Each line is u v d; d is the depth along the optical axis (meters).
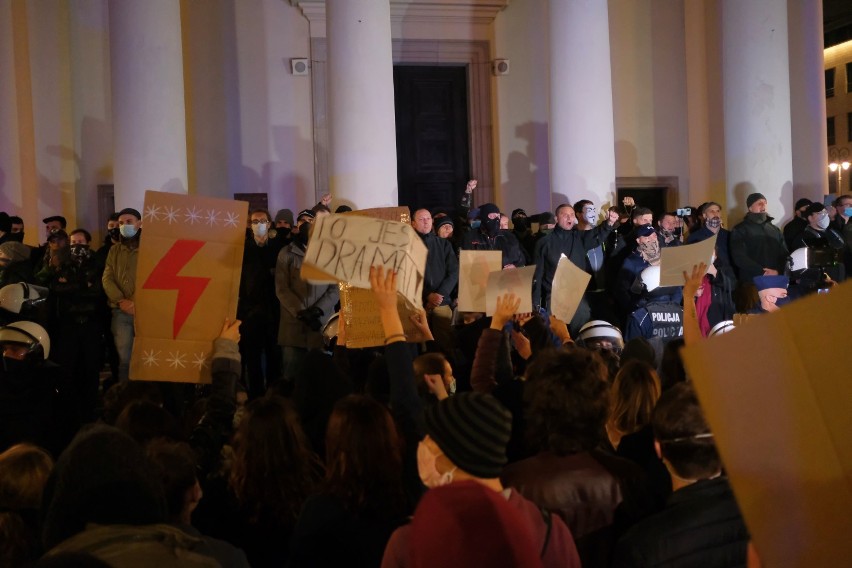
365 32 10.21
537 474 2.68
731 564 2.26
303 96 12.96
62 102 12.17
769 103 11.25
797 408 1.29
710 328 7.65
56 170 12.13
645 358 4.79
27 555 2.85
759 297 6.75
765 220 9.78
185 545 1.90
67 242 8.36
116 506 1.87
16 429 5.01
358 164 10.16
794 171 13.86
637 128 14.12
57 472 2.02
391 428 2.65
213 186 12.66
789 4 13.82
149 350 4.25
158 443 2.94
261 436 3.01
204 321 4.27
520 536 1.44
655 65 14.20
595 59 11.05
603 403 2.77
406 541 2.05
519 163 13.80
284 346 8.09
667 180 14.22
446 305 8.29
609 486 2.67
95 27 12.34
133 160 9.88
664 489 3.05
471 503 1.45
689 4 14.15
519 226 11.23
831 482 1.27
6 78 11.64
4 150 11.64
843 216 10.47
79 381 8.12
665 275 6.33
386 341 3.19
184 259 4.27
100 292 8.23
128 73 9.90
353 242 3.73
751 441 1.33
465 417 2.22
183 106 10.26
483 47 13.69
